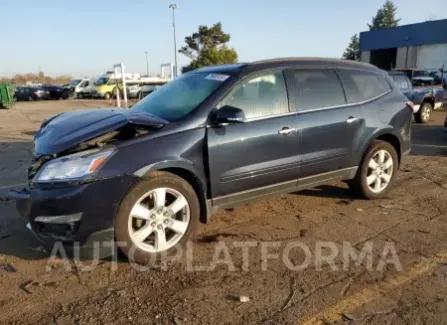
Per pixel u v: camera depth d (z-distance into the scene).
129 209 3.55
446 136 11.29
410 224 4.64
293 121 4.48
